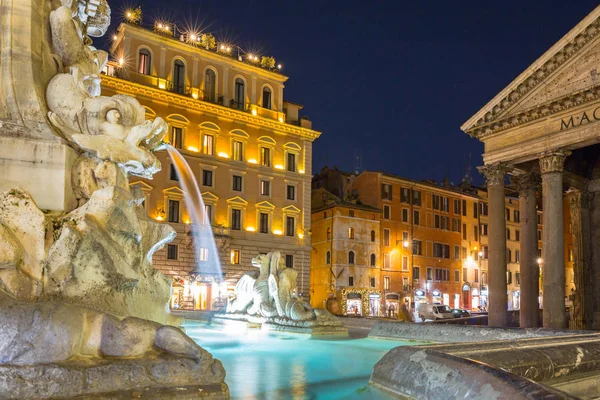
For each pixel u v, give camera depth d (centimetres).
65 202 431
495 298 2778
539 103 2656
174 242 4422
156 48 4597
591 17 2383
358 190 6450
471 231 7244
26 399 282
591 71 2467
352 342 902
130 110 469
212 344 813
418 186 6606
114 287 414
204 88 4884
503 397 296
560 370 452
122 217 434
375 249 6019
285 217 5178
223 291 4603
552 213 2548
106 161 451
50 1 511
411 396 376
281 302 1059
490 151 2903
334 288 5678
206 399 325
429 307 4972
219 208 4766
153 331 344
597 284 3183
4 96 438
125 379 311
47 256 383
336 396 396
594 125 2419
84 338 321
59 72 498
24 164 425
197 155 4650
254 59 5275
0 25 452
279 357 653
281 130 5241
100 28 676
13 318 296
